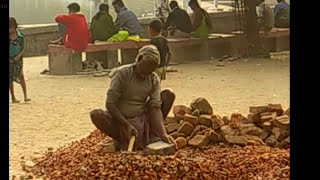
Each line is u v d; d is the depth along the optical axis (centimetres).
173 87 1255
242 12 1872
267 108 712
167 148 588
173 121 677
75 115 966
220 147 643
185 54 1762
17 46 1095
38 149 707
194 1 1823
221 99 1105
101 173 539
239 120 703
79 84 1343
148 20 1917
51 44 1541
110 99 605
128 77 607
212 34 1911
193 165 546
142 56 607
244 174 544
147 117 617
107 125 606
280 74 1450
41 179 564
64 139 778
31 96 1172
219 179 540
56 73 1521
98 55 1606
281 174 511
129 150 587
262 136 680
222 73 1490
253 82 1323
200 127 663
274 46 1972
